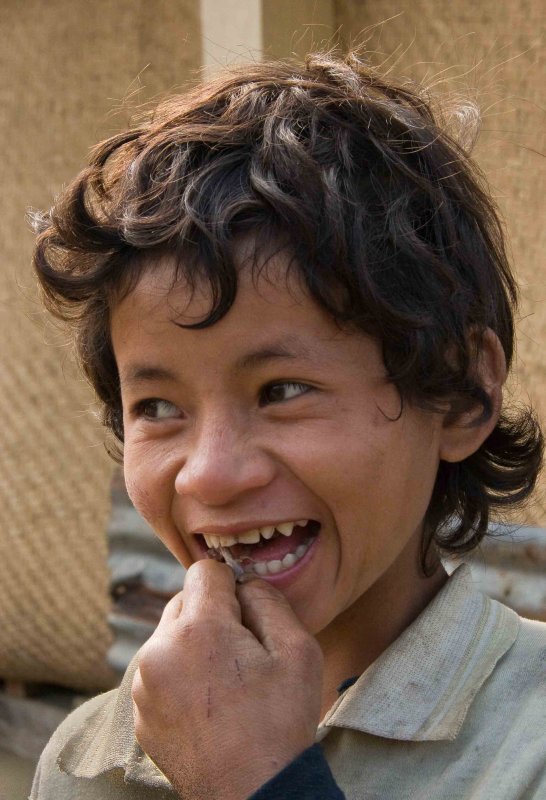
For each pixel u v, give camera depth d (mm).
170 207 1154
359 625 1324
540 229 2537
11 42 3412
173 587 3250
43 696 3740
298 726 1095
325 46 2760
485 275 1309
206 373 1130
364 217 1155
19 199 3441
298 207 1102
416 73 2688
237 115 1247
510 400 1743
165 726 1125
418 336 1166
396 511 1188
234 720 1097
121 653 3369
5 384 3518
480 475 1450
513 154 2559
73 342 1566
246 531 1180
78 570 3447
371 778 1199
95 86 3242
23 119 3410
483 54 2594
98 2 3207
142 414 1236
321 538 1186
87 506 3416
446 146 1340
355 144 1217
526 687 1228
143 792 1387
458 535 1444
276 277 1100
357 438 1142
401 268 1171
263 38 2643
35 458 3492
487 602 1321
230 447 1130
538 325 2533
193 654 1134
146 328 1150
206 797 1085
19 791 3391
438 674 1238
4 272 3484
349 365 1138
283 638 1138
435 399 1207
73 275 1256
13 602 3584
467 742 1195
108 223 1187
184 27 3021
